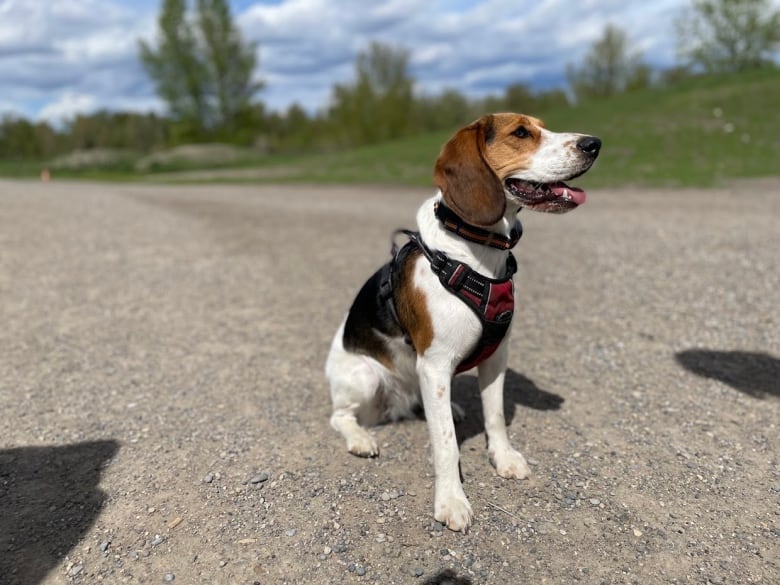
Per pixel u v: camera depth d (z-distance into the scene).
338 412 0.99
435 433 0.79
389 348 0.91
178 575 0.68
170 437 0.98
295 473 0.87
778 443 0.92
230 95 14.91
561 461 0.89
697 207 3.29
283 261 2.29
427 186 5.32
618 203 3.60
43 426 1.03
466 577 0.67
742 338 1.33
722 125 6.11
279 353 1.35
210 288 1.92
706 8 11.61
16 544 0.74
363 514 0.78
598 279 1.88
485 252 0.79
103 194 5.33
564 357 1.27
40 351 1.37
